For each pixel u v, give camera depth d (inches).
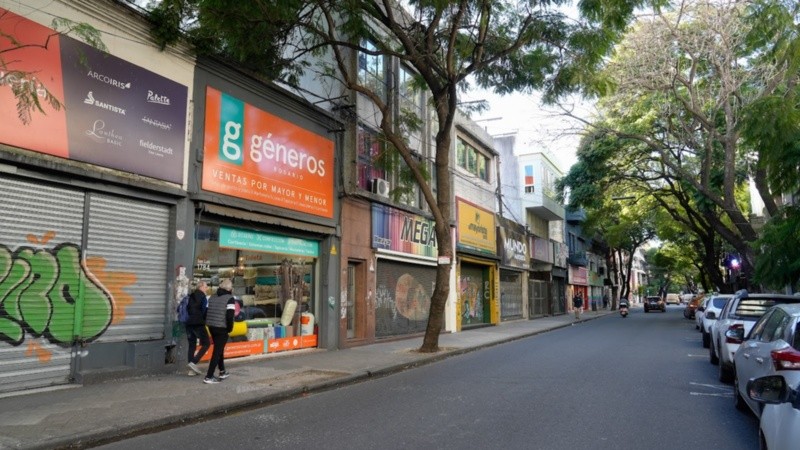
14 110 316.8
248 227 496.4
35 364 330.0
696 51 757.9
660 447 233.8
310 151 567.2
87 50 358.9
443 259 583.8
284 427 273.6
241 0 397.4
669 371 448.5
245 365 457.4
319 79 596.4
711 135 796.0
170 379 379.9
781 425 155.2
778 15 477.4
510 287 1210.6
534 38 526.3
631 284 3878.0
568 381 398.3
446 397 343.0
